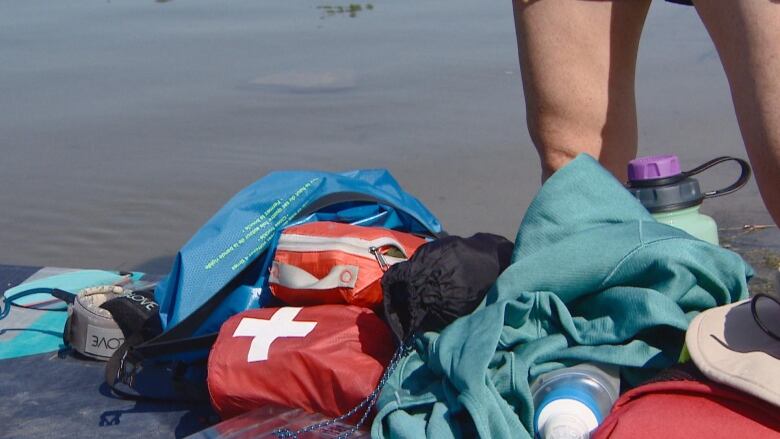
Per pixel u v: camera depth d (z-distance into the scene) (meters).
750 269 1.49
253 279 1.73
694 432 1.30
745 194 2.62
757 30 1.43
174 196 2.84
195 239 1.72
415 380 1.50
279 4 5.39
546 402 1.38
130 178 2.99
